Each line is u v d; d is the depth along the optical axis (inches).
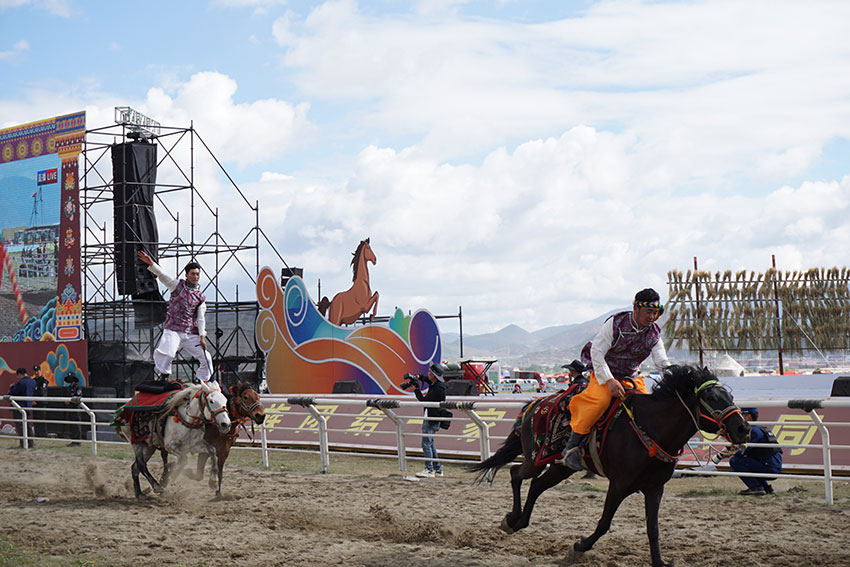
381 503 411.2
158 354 443.5
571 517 365.1
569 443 278.1
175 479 445.1
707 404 254.1
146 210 963.3
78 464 607.8
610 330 274.4
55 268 968.9
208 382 439.5
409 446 608.4
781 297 1232.2
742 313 1243.8
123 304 960.3
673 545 304.7
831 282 1224.8
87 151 988.6
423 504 406.3
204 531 344.5
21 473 559.8
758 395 772.6
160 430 426.3
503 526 306.2
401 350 791.7
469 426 585.9
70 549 308.7
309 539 327.6
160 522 365.4
